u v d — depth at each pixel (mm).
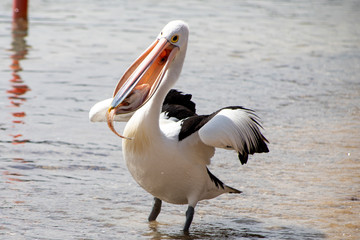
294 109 16500
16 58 21219
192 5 38312
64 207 9492
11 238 8156
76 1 37250
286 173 11539
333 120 15516
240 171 11625
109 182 10797
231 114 8734
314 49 26391
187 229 8805
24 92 16766
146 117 8547
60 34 26438
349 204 10000
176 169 8688
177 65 9016
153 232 8758
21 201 9602
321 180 11172
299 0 44812
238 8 38562
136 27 29062
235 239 8570
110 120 8422
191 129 8703
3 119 14156
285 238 8609
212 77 20000
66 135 13328
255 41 27406
